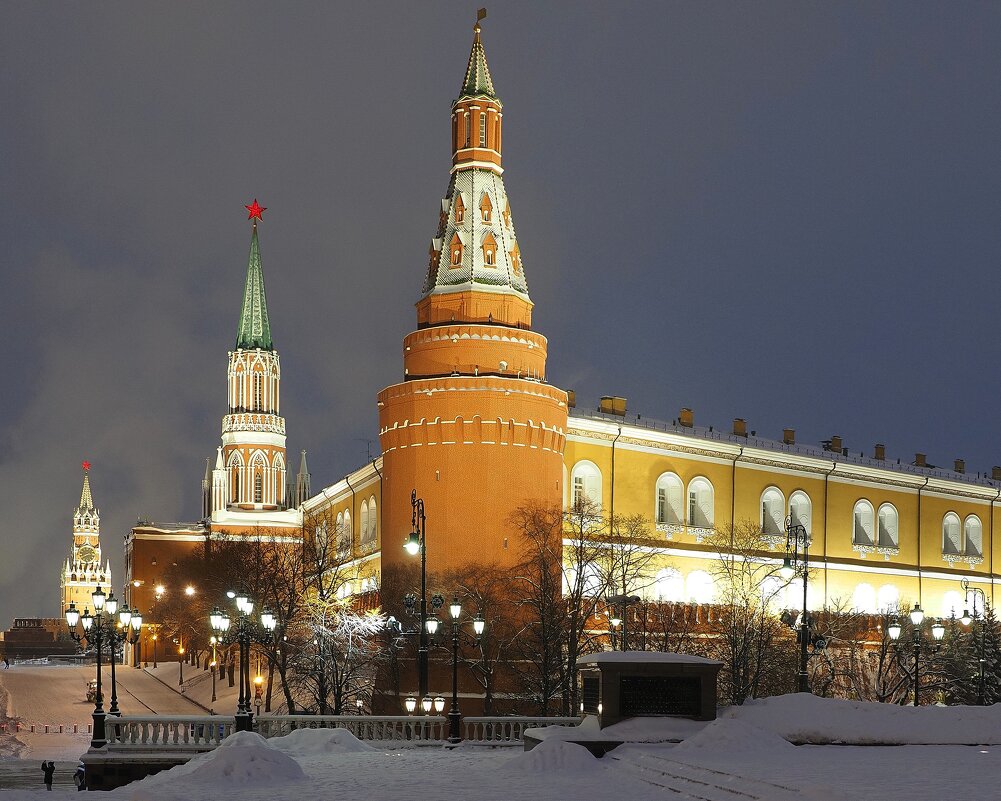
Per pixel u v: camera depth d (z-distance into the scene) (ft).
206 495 469.98
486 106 260.01
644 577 255.70
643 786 96.94
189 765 115.96
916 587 339.16
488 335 247.29
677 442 291.38
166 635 417.08
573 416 274.57
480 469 239.09
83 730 277.44
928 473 357.41
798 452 322.14
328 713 220.43
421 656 162.91
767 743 114.83
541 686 216.33
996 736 123.03
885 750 117.60
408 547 165.68
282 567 265.95
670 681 124.67
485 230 255.50
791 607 304.30
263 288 460.96
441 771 109.81
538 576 232.12
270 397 451.53
